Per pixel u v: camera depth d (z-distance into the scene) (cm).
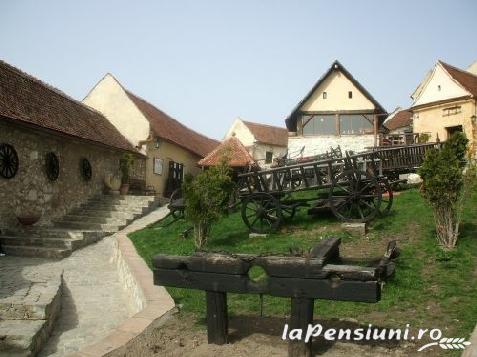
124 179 2003
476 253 780
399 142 2339
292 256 435
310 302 418
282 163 1706
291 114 2678
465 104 2181
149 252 1032
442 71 2300
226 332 475
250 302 620
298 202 1201
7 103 1298
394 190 1491
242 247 1012
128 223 1544
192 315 577
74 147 1659
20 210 1316
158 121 2580
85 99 2405
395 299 593
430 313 544
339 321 530
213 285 464
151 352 453
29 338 556
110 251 1228
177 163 2688
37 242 1182
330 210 1148
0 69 1469
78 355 442
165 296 642
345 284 397
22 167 1330
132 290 784
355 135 2511
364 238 974
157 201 1902
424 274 698
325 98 2647
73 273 990
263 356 436
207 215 996
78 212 1609
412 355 429
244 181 1173
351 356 429
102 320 718
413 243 880
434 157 867
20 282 808
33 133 1391
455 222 853
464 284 639
